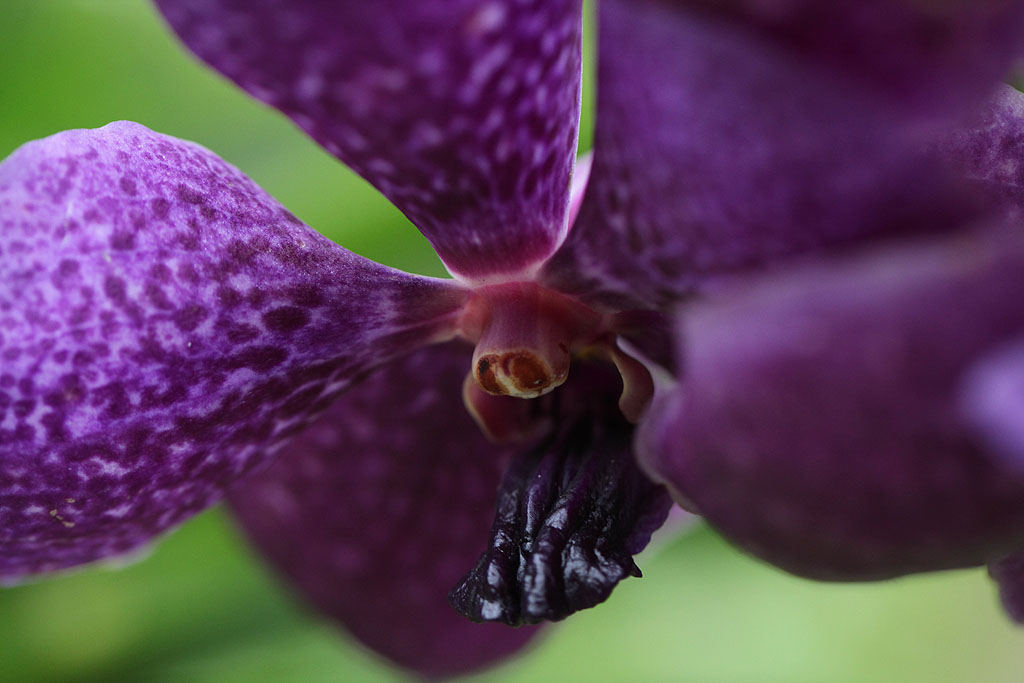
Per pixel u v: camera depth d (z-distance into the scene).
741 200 0.15
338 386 0.18
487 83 0.16
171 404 0.17
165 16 0.15
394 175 0.16
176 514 0.17
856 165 0.14
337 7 0.15
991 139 0.16
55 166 0.16
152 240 0.16
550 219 0.17
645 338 0.17
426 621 0.20
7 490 0.17
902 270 0.14
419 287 0.17
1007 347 0.14
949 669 0.28
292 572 0.20
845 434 0.14
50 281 0.16
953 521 0.15
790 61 0.14
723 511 0.15
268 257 0.17
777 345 0.14
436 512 0.19
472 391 0.18
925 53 0.14
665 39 0.15
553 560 0.17
